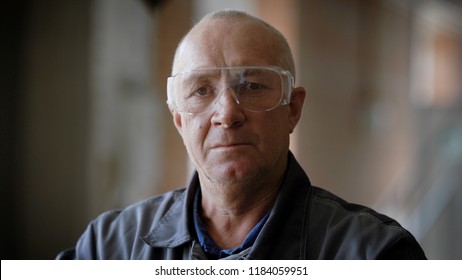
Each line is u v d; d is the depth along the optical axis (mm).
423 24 7832
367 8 5891
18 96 2885
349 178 5555
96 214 2924
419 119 5488
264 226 1169
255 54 1164
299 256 1157
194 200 1312
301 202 1229
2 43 2834
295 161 1291
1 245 2834
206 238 1255
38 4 2906
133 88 3236
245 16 1210
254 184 1187
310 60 4676
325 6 4941
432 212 4859
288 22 4418
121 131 3131
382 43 6332
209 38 1183
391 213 6289
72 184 2902
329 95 5066
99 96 2930
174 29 3453
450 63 8977
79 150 2898
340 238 1152
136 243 1335
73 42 2914
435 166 5273
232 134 1135
